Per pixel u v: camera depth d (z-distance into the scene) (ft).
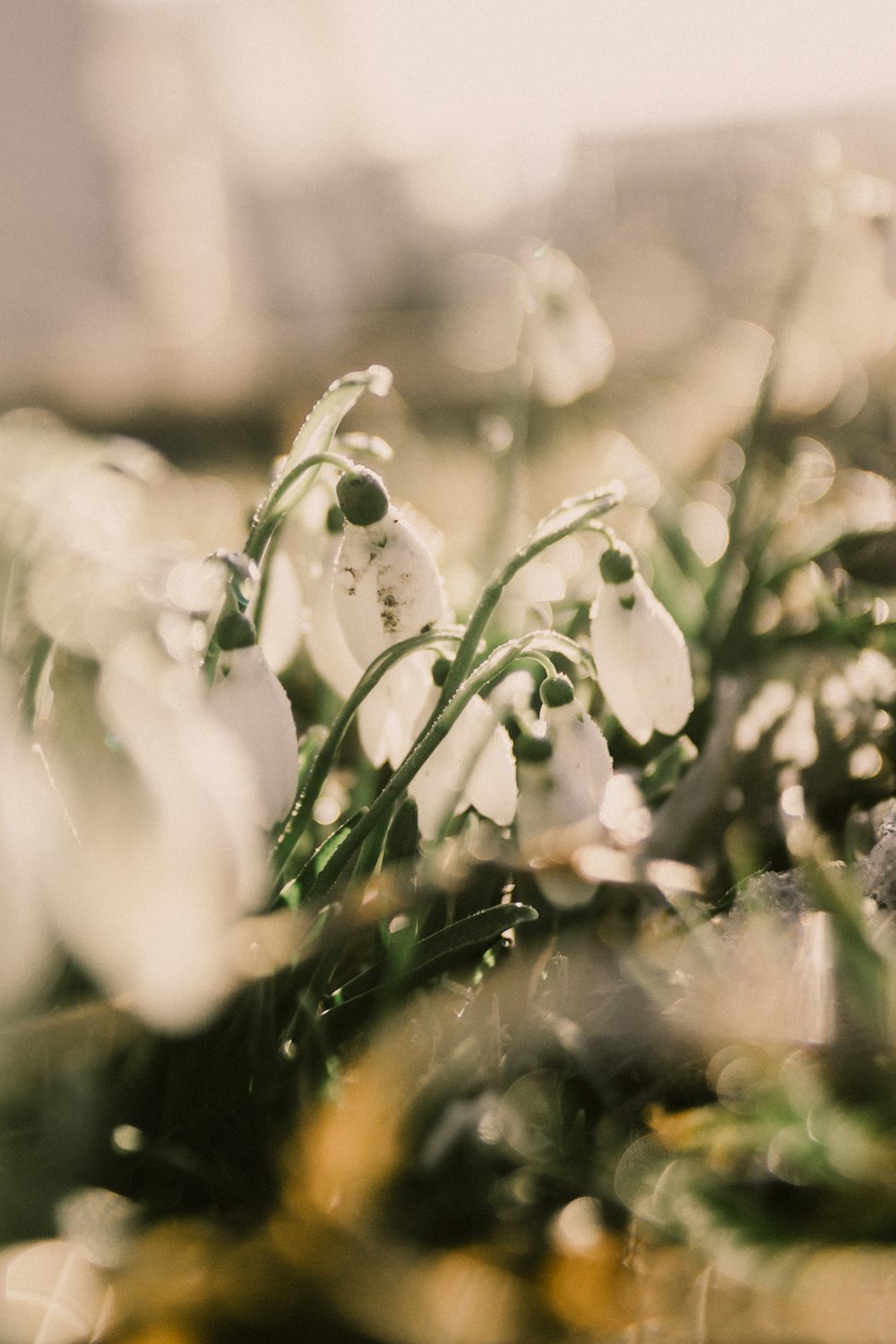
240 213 8.98
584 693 1.27
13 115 9.09
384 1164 0.93
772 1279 0.86
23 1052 0.91
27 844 0.80
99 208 9.25
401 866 1.02
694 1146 0.93
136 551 0.87
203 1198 0.94
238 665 0.92
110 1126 0.94
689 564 1.56
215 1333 0.87
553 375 1.54
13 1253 0.88
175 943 0.81
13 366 5.62
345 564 1.01
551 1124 0.95
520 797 1.01
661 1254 0.89
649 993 1.00
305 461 0.99
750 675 1.37
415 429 3.84
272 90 8.85
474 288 6.43
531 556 0.97
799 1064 0.95
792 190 4.34
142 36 9.13
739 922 1.07
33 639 0.94
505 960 1.05
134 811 0.80
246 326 8.02
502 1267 0.89
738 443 2.62
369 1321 0.87
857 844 1.19
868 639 1.40
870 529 1.48
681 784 1.22
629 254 4.93
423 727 1.03
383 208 7.97
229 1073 0.96
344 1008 0.98
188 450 4.12
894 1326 0.85
